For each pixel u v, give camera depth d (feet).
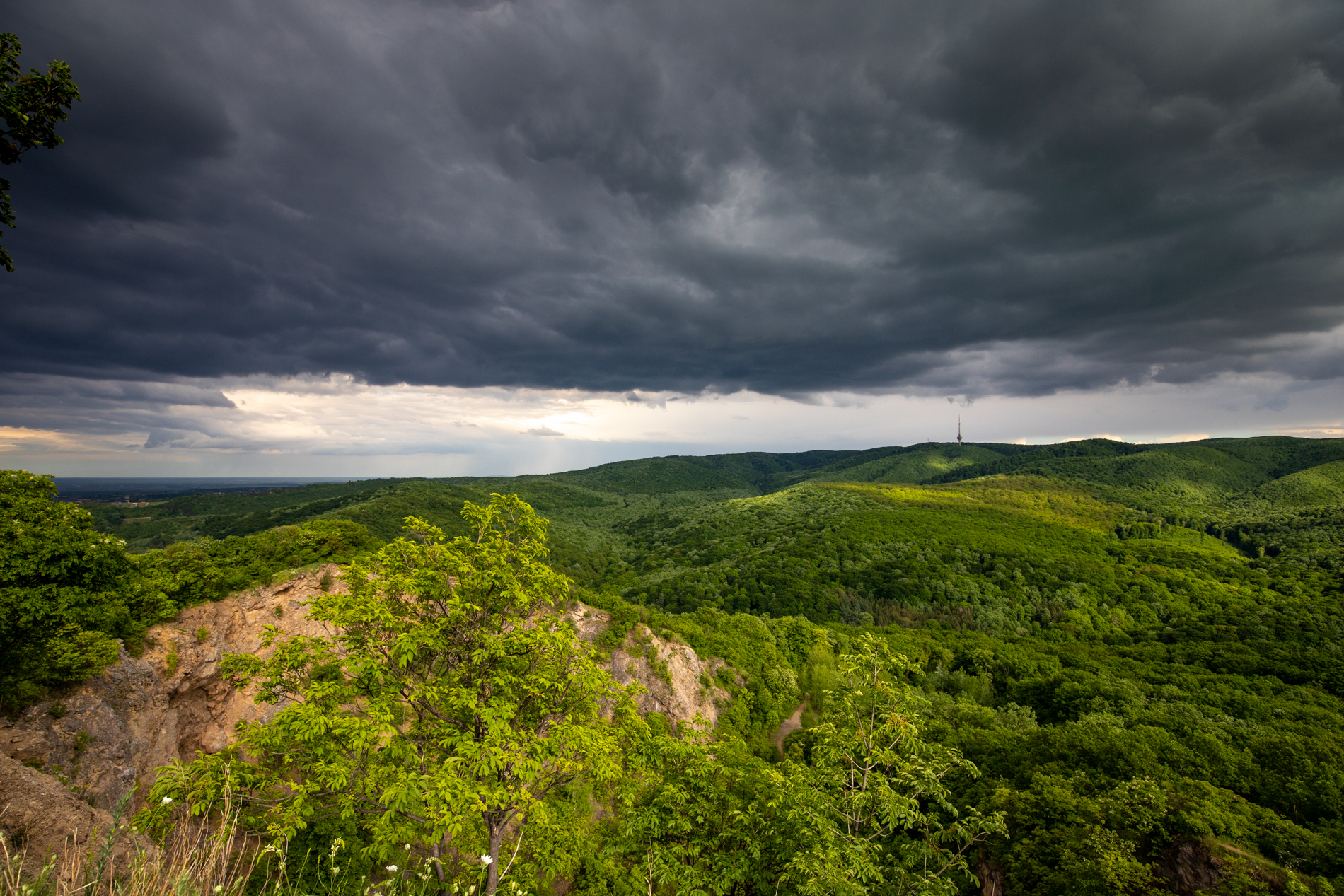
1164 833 78.48
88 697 57.11
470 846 50.85
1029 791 93.91
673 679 152.05
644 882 52.19
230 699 75.92
